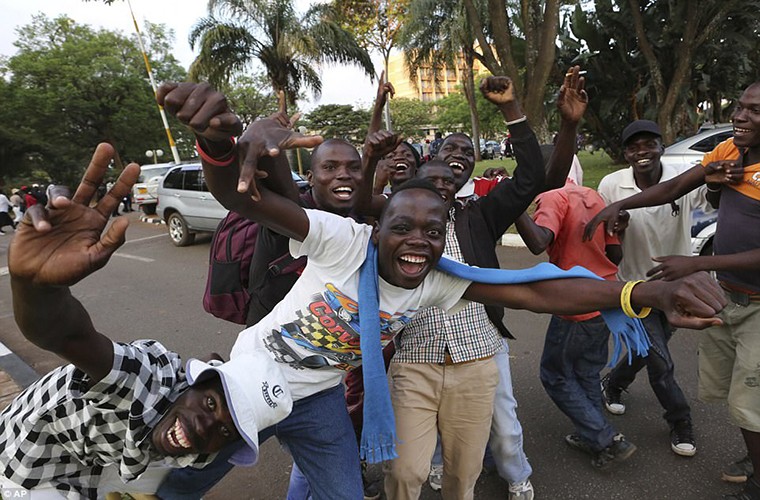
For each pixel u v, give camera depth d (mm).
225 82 16297
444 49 17219
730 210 2205
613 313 1405
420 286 1602
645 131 2627
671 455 2725
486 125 42406
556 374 2604
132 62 34750
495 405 2225
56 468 1523
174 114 1081
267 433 1729
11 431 1497
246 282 2295
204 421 1401
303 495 2154
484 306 2086
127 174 1084
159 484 1715
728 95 14016
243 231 2291
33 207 1030
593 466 2650
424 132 50656
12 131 32844
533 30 8914
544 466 2715
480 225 2201
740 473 2467
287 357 1598
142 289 7082
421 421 1993
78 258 1025
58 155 34688
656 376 2693
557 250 2633
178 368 1613
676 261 2090
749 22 11508
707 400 2541
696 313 1163
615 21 12172
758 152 2146
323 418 1729
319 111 40000
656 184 2689
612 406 3141
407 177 2611
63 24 34125
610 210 2439
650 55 11352
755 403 2193
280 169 1460
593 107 14305
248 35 15508
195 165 9602
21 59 32562
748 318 2197
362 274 1513
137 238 11547
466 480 2080
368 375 1498
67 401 1404
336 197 2236
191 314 5809
